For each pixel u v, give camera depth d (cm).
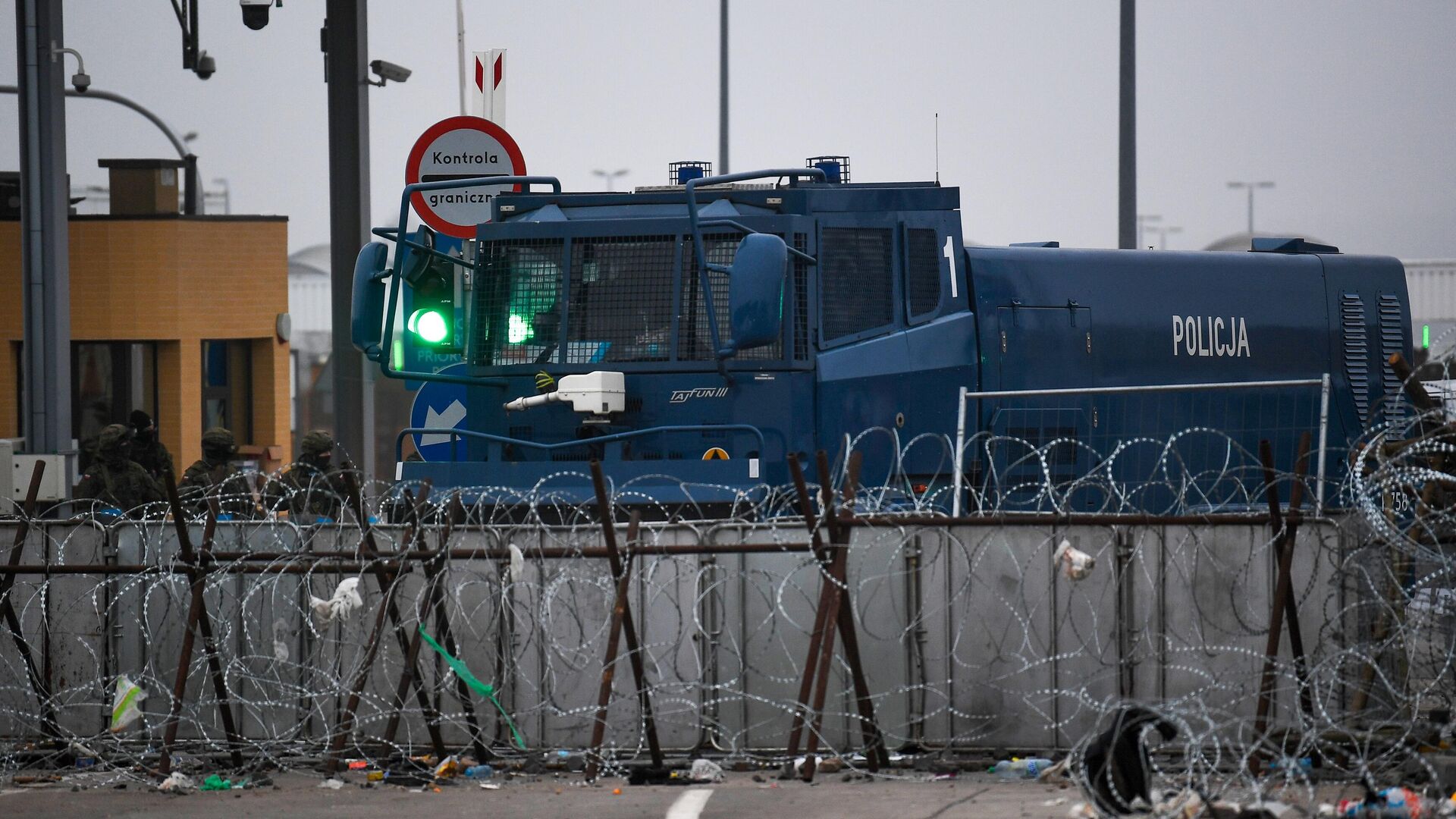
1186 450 5381
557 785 3494
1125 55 8262
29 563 3872
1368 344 6297
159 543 3831
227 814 3225
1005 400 5075
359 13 5838
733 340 4156
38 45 5978
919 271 4869
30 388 5962
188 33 7344
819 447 4441
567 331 4531
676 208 4588
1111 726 3164
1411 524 3509
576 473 4416
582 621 3675
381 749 3731
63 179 6028
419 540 3619
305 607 3762
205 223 9800
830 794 3316
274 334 10175
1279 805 3002
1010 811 3092
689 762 3638
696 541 3650
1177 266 5744
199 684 3797
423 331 4847
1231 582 3562
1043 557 3600
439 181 5150
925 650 3619
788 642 3638
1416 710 3400
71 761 3812
